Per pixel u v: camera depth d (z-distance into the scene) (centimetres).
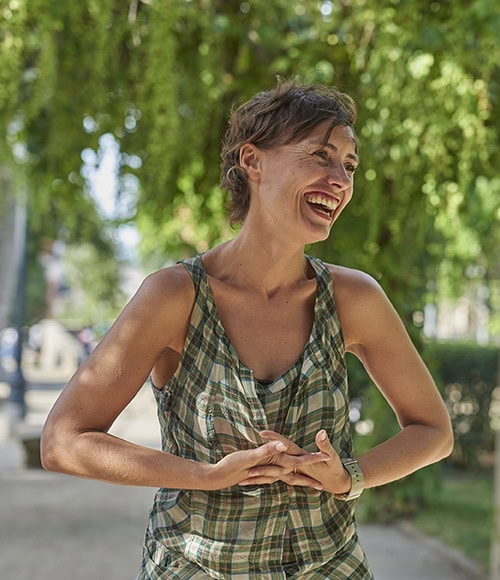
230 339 203
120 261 2942
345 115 201
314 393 202
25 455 1167
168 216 562
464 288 1066
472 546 745
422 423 217
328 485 195
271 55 516
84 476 192
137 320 198
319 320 206
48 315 4419
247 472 188
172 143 444
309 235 198
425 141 462
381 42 453
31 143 528
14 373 1462
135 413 1797
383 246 553
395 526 847
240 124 206
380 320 215
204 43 479
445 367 1209
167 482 187
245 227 207
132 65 454
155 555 202
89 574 667
